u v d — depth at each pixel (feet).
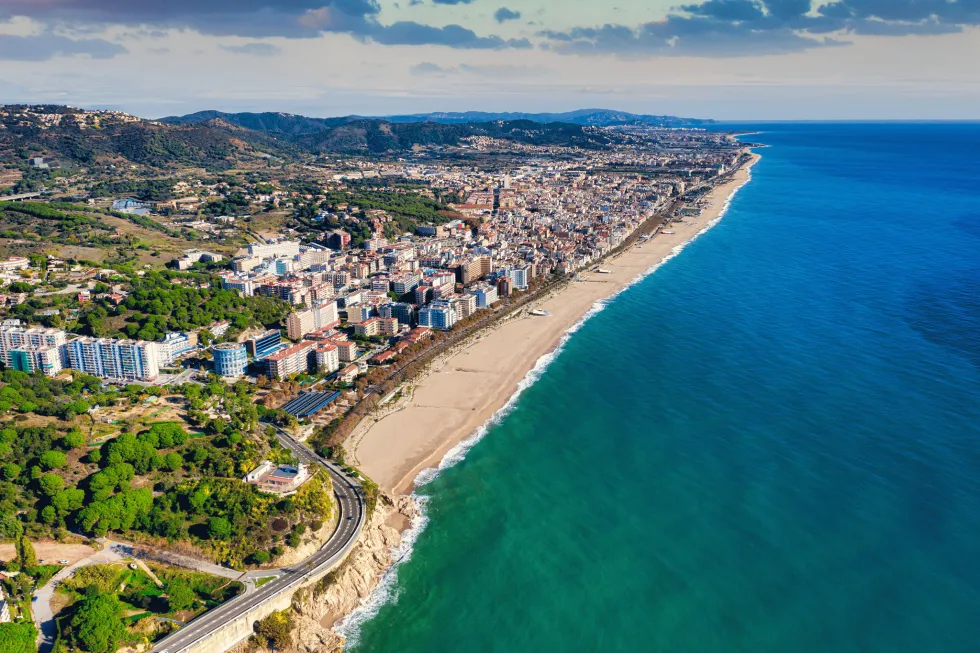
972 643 628.28
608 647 640.17
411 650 642.22
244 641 641.40
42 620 615.16
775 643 637.71
